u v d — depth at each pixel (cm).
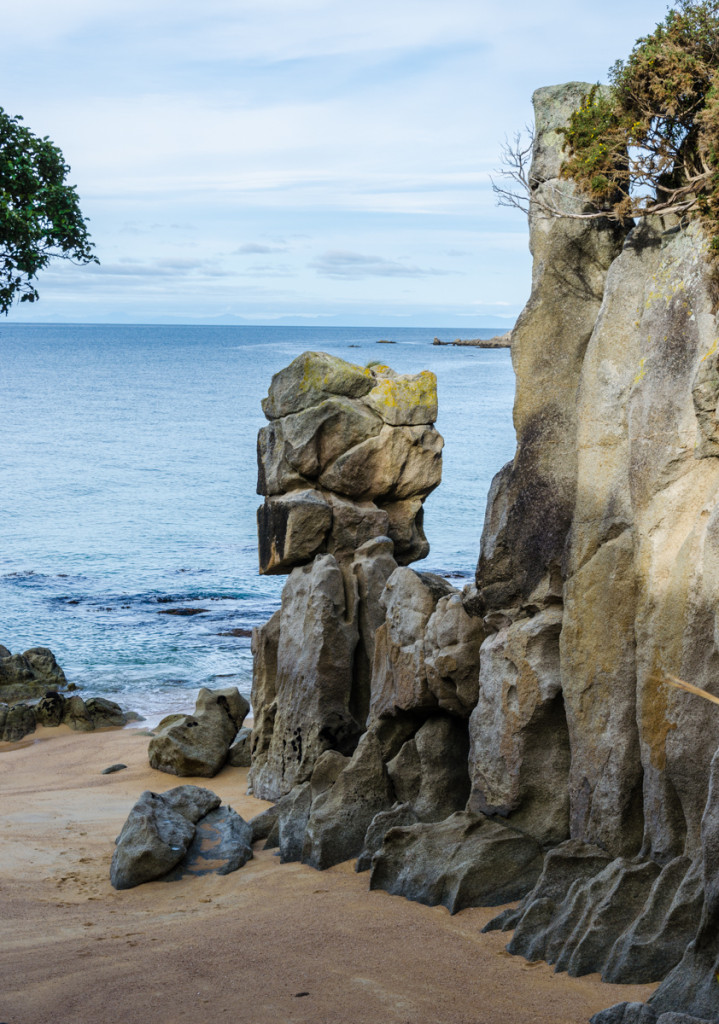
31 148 2256
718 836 754
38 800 1733
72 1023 791
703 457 890
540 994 785
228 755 1961
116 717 2362
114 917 1080
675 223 976
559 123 1102
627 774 965
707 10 927
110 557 4562
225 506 6075
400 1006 783
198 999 822
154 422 11056
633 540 976
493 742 1109
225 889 1157
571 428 1103
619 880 860
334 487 1688
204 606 3609
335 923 972
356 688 1586
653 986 775
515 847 1037
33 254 2270
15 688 2592
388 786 1266
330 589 1576
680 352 930
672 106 912
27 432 10056
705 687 852
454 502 5853
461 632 1207
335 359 1709
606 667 994
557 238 1101
